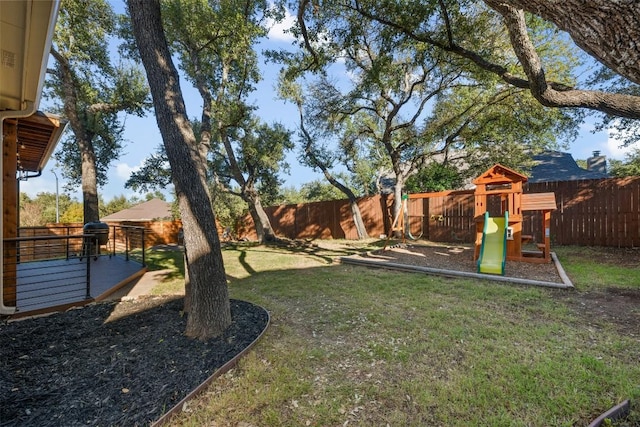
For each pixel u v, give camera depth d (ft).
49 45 8.50
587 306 12.03
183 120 10.27
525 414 5.93
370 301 13.51
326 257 27.89
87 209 30.55
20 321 11.62
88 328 10.87
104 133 39.99
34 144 19.07
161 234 51.85
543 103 13.61
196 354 8.70
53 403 6.59
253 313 12.03
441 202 36.09
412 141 33.65
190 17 20.40
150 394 6.86
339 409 6.29
